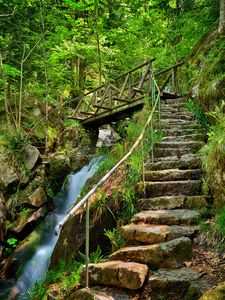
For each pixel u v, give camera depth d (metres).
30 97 12.00
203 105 7.14
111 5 14.45
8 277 7.07
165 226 4.16
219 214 4.03
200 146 6.11
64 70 14.37
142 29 13.83
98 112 10.96
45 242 7.93
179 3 13.29
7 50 11.41
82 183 9.37
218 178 4.34
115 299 3.23
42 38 11.62
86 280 3.51
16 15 11.37
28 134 10.04
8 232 7.98
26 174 9.03
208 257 3.61
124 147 6.84
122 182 5.42
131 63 15.48
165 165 5.48
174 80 9.26
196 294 3.02
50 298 4.11
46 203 8.94
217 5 10.05
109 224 5.11
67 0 12.12
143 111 7.87
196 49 10.15
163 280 3.24
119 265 3.52
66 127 12.38
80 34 14.01
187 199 4.67
